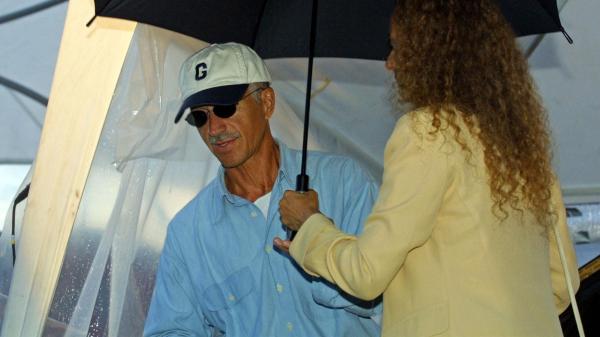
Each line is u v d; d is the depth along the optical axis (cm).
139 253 492
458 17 312
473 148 302
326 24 428
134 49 498
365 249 299
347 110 591
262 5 420
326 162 372
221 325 367
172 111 500
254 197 369
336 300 347
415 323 297
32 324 484
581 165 630
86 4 498
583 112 626
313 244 321
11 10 664
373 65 589
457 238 298
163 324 370
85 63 497
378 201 307
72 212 487
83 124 494
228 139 356
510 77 312
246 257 364
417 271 302
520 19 387
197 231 371
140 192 493
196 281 369
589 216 626
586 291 489
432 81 307
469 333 291
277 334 355
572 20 618
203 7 414
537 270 306
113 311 484
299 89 583
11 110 680
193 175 505
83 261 487
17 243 506
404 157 302
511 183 302
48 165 494
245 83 359
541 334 297
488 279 295
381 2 423
